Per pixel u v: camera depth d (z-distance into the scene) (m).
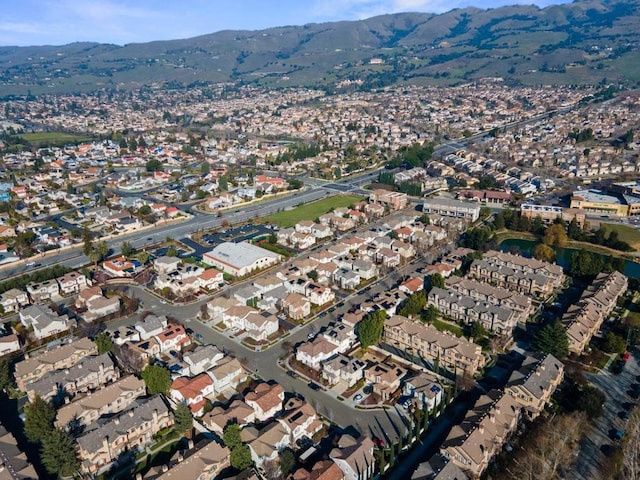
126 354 151.88
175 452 118.88
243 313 172.88
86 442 113.31
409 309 176.38
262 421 127.31
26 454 117.12
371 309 177.75
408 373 147.00
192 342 164.75
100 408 127.38
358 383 143.12
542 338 150.38
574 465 112.62
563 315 171.38
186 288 198.12
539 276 197.25
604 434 122.06
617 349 153.25
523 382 130.50
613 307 182.75
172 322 177.12
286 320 178.75
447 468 104.19
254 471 108.88
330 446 119.69
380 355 157.62
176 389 133.25
